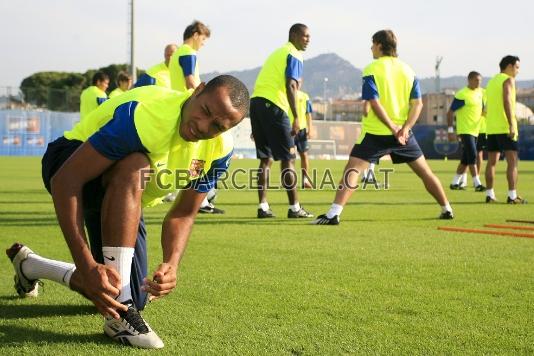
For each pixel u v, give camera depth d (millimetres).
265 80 7215
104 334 2730
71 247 2461
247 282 3764
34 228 6082
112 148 2486
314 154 36125
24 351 2488
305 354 2480
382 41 6809
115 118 2502
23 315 3027
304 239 5527
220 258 4566
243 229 6188
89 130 2717
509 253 4848
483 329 2828
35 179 13820
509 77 9094
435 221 6969
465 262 4461
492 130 9281
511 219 7191
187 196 2891
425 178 7078
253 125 7355
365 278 3900
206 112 2414
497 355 2480
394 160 6945
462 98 11828
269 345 2586
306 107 12609
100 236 3004
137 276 2928
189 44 7754
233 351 2514
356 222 6852
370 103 6625
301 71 7258
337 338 2684
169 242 2846
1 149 33781
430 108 65812
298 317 3012
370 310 3146
